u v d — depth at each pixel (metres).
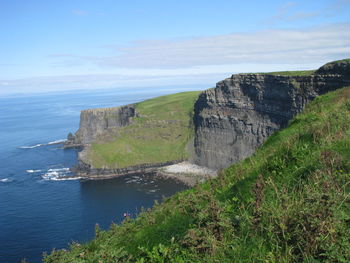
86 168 155.88
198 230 8.55
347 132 12.09
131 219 14.62
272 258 6.57
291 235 6.90
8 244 77.56
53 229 86.06
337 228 6.59
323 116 18.31
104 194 120.81
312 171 9.63
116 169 162.38
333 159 9.43
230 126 171.25
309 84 119.81
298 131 16.33
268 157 13.20
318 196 7.40
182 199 12.51
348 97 22.86
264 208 8.20
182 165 183.38
